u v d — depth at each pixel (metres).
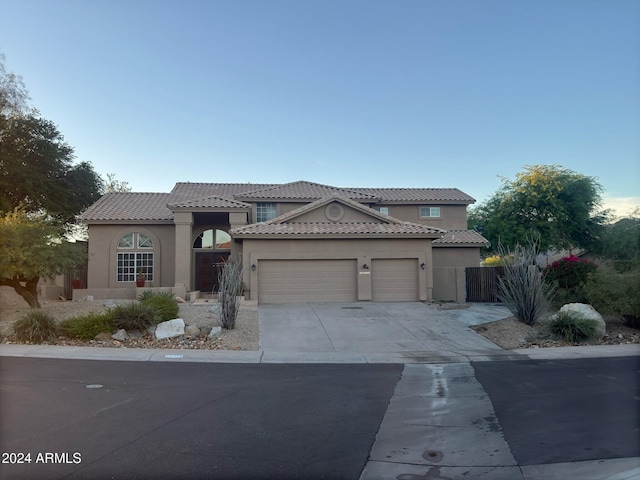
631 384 9.67
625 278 17.22
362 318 18.50
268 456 5.84
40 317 14.21
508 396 8.74
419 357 12.88
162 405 7.85
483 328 17.00
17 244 16.88
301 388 9.22
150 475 5.23
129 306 15.30
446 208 33.84
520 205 38.69
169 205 26.16
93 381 9.44
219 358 12.23
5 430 6.57
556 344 14.77
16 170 32.78
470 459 5.90
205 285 29.25
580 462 5.80
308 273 23.22
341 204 25.50
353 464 5.68
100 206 29.61
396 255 23.55
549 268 19.62
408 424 7.15
